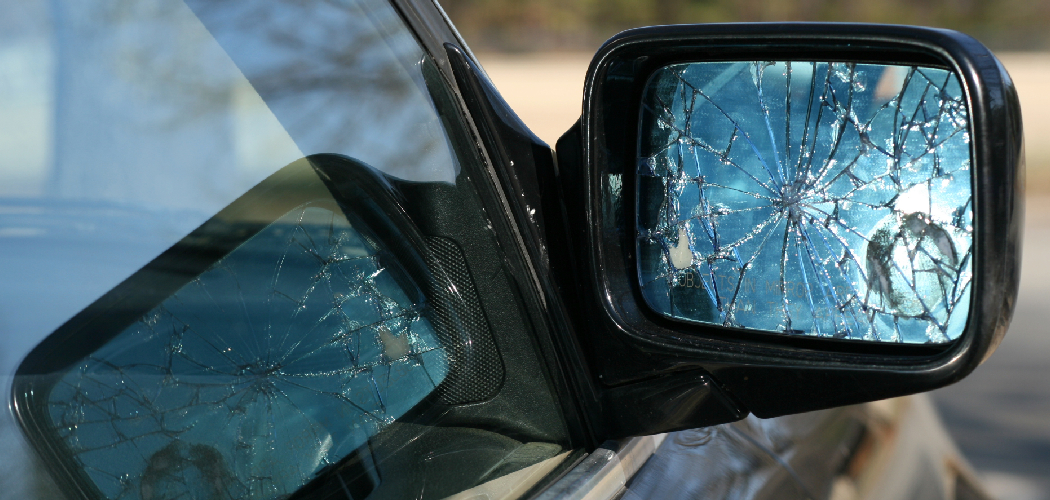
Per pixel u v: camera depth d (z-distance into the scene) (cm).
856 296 96
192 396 83
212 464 83
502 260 104
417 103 105
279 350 90
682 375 103
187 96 89
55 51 82
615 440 111
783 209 99
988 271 84
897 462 187
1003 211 84
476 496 98
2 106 78
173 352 82
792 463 144
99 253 79
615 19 4122
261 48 96
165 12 90
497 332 105
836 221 97
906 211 93
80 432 75
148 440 79
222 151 90
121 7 88
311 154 96
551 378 106
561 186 111
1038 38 3631
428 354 103
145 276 82
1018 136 85
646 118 105
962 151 90
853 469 164
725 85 102
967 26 3984
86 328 77
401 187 103
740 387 101
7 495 70
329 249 96
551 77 2592
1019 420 435
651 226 105
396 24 106
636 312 104
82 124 82
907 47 90
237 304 88
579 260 109
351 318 97
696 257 103
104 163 82
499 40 3906
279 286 91
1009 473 376
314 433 92
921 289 92
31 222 77
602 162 103
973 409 453
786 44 96
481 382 105
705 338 101
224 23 94
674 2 4109
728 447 131
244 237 90
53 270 76
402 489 96
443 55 107
